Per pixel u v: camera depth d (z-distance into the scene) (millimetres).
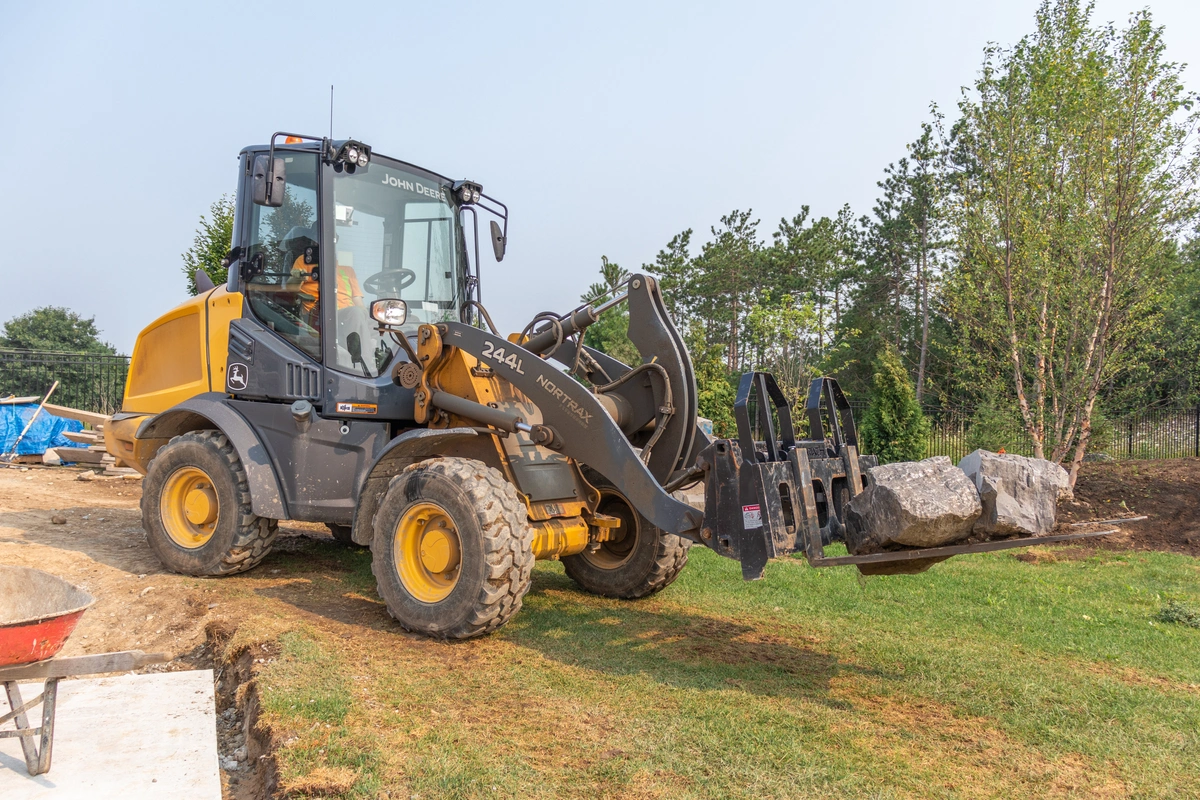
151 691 4070
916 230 28844
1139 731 3734
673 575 5996
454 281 6562
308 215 5934
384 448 5227
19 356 16625
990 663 4684
